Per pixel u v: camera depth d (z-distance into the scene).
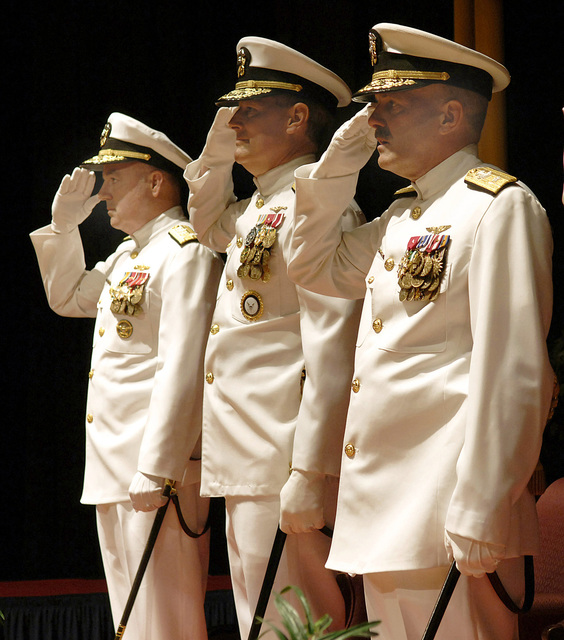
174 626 3.35
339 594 3.00
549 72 4.24
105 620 4.24
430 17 4.60
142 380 3.49
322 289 2.74
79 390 5.88
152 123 5.86
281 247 2.97
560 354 3.49
